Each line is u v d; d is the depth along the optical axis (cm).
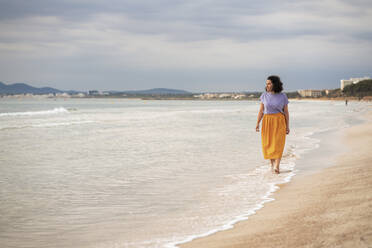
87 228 421
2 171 805
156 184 659
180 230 393
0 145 1302
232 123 2545
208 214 453
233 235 355
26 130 1969
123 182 682
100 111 5491
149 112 5059
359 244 284
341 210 392
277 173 719
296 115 3697
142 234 388
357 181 561
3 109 6638
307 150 1055
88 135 1684
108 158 989
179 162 909
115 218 458
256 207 470
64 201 551
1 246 367
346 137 1408
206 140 1436
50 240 384
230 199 527
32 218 466
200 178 706
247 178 687
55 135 1692
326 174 668
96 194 592
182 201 533
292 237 323
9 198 571
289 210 430
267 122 718
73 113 4634
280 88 709
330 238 306
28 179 718
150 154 1059
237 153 1060
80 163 910
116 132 1842
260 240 327
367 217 353
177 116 3744
